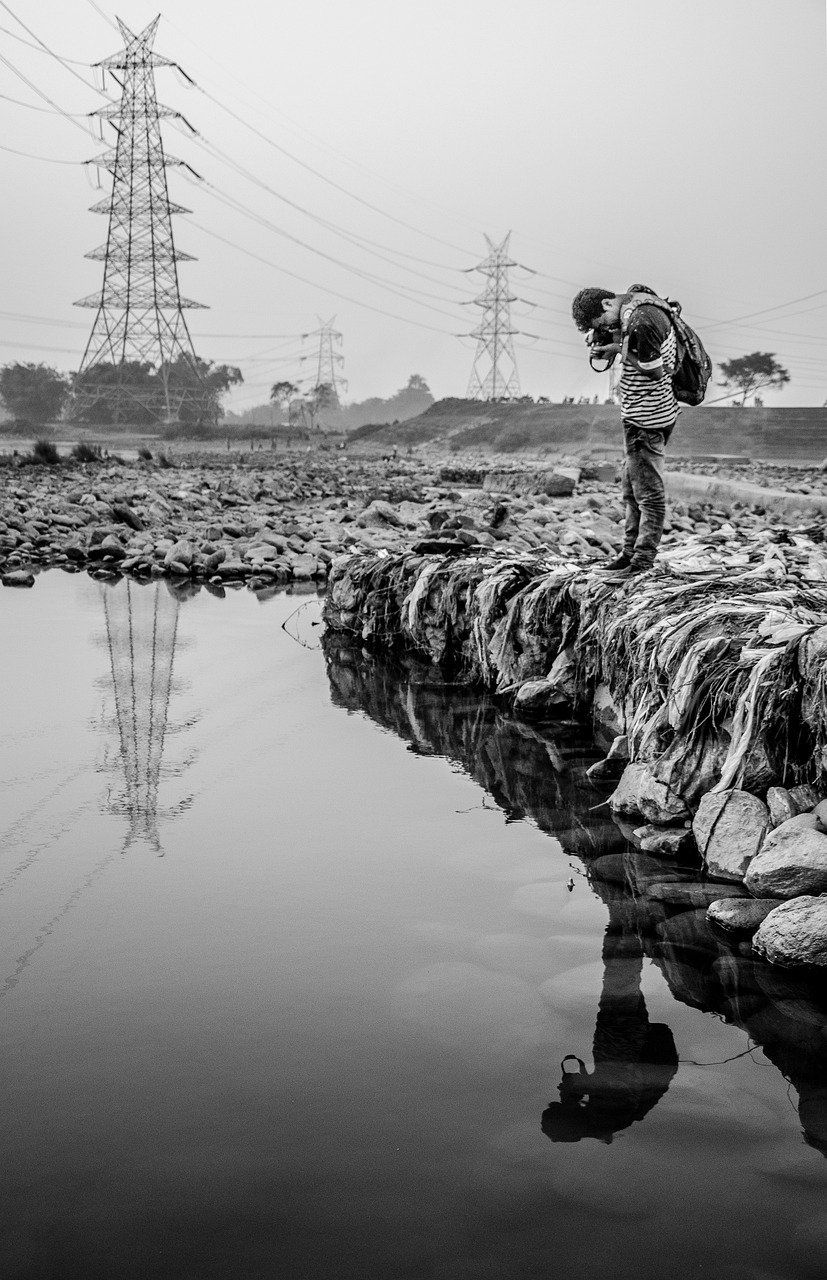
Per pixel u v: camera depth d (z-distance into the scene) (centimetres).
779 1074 224
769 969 275
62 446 5194
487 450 7269
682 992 261
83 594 993
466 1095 213
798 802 344
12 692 584
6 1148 196
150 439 7819
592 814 402
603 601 550
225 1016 243
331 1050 229
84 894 313
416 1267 166
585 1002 254
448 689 632
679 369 546
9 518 1477
